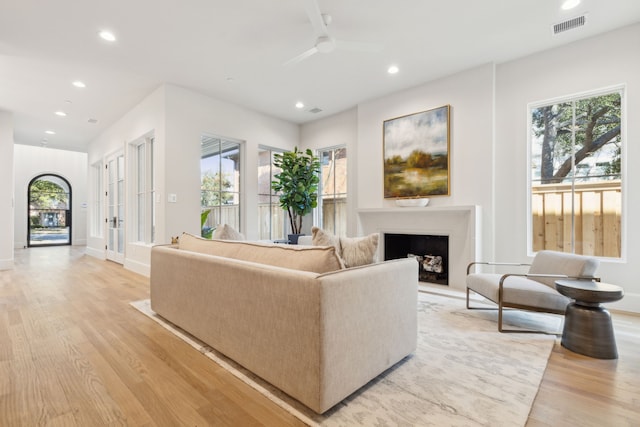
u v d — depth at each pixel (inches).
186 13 109.3
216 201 195.8
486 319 110.3
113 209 237.9
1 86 167.3
